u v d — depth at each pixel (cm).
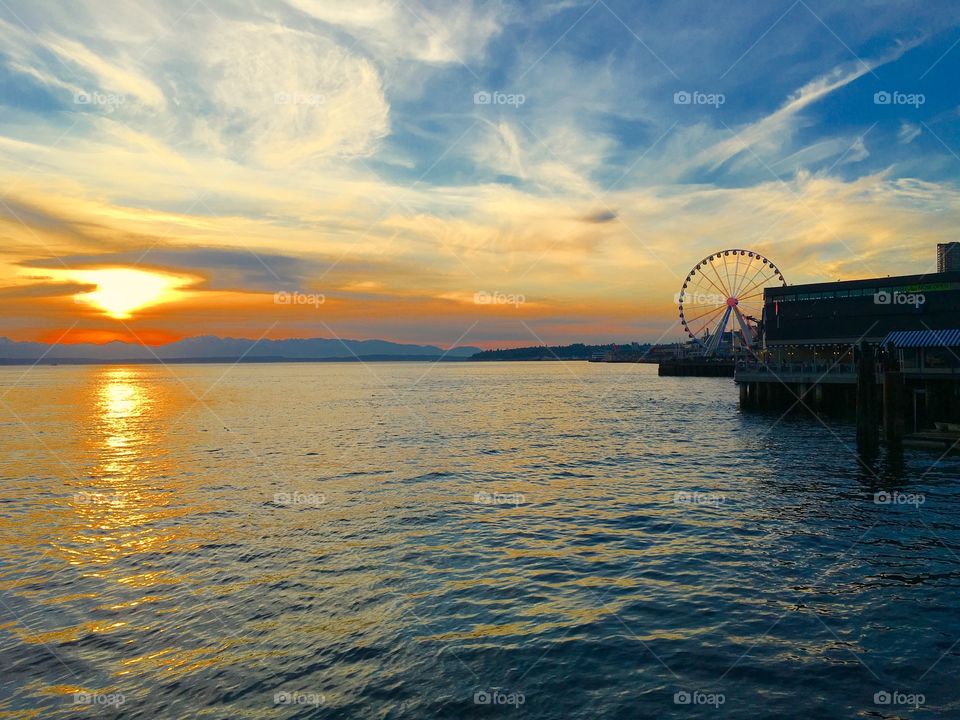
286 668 1162
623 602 1443
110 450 4066
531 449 3916
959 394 3934
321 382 16738
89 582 1611
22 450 4106
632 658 1180
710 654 1187
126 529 2103
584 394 9888
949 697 1025
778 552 1752
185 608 1437
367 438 4553
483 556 1784
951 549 1744
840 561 1667
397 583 1584
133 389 13400
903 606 1373
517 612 1399
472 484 2817
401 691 1078
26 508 2431
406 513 2283
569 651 1212
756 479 2783
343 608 1429
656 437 4381
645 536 1950
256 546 1895
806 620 1319
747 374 5659
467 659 1188
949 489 2469
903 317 6094
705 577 1581
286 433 4909
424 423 5606
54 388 14125
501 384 14575
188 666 1173
